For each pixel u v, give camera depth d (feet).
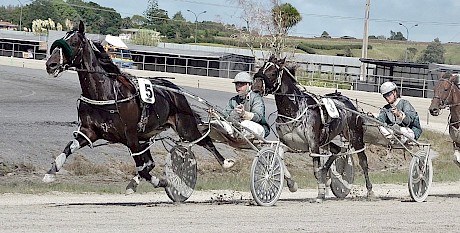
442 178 64.18
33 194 40.96
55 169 31.53
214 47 246.06
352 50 375.04
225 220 28.89
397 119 43.57
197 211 31.81
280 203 38.09
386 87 43.70
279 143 37.04
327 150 42.45
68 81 119.75
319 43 375.45
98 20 362.94
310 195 47.39
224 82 156.15
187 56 189.16
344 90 154.20
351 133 42.86
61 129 63.87
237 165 61.16
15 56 202.69
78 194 42.32
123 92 33.14
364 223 29.78
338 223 29.45
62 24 309.22
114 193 43.93
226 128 36.37
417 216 33.06
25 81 114.42
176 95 36.22
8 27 348.79
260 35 178.19
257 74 36.76
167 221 27.84
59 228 24.80
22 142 55.62
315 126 38.27
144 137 35.50
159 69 191.93
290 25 178.19
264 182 35.78
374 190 52.49
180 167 37.09
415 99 145.38
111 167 54.70
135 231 24.90
